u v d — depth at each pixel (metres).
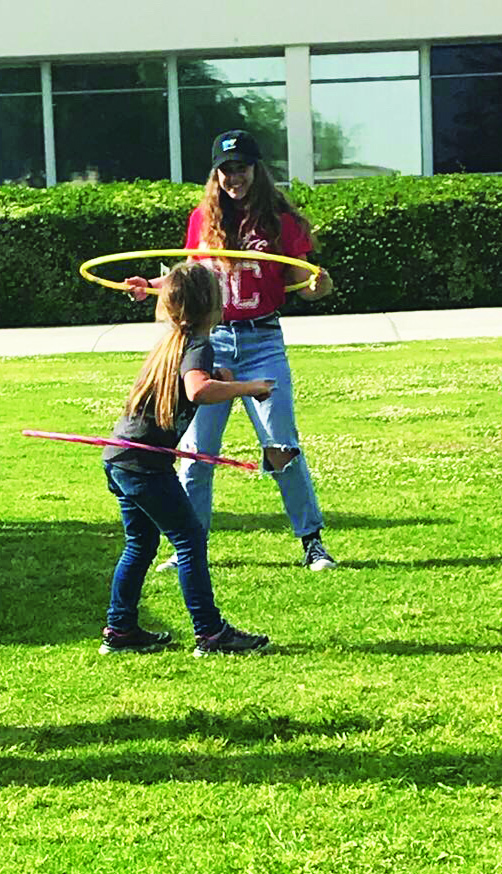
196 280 4.57
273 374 5.78
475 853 3.23
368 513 6.94
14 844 3.33
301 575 5.77
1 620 5.20
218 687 4.38
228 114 21.73
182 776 3.70
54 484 7.94
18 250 18.20
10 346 15.91
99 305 18.34
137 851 3.29
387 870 3.17
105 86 21.66
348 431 9.44
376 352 13.91
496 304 18.33
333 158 21.81
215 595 5.46
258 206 5.64
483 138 21.64
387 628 4.98
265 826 3.39
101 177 21.88
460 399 10.67
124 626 4.78
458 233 18.19
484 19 21.08
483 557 6.02
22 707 4.24
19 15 21.25
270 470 5.84
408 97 21.62
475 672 4.48
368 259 18.19
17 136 21.81
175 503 4.65
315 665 4.58
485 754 3.79
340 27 21.19
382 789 3.58
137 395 4.64
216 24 21.22
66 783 3.68
